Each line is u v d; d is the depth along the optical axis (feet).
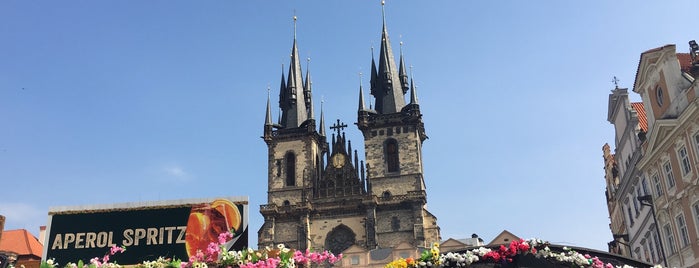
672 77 127.95
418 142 300.20
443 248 244.63
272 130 311.27
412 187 285.84
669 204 134.51
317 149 314.76
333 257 48.32
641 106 171.12
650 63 137.39
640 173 155.53
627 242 190.90
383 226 277.44
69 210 81.30
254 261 44.83
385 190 287.48
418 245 266.98
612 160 209.56
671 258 137.90
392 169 294.46
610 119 181.27
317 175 306.76
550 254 36.63
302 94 328.70
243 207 79.25
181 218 79.66
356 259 241.96
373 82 327.06
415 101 303.48
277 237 284.20
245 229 77.92
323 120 332.19
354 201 283.79
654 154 139.44
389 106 310.86
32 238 203.21
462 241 261.24
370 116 304.50
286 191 295.28
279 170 301.63
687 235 127.44
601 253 37.32
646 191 153.28
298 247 278.87
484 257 37.22
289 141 308.40
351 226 281.95
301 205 285.43
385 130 300.61
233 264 44.78
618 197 193.47
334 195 292.20
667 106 131.54
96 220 81.15
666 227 140.67
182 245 78.07
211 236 78.13
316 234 282.97
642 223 163.53
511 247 36.83
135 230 79.46
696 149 118.52
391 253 238.89
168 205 80.48
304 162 301.63
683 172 125.59
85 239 79.82
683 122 121.19
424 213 278.67
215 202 79.77
